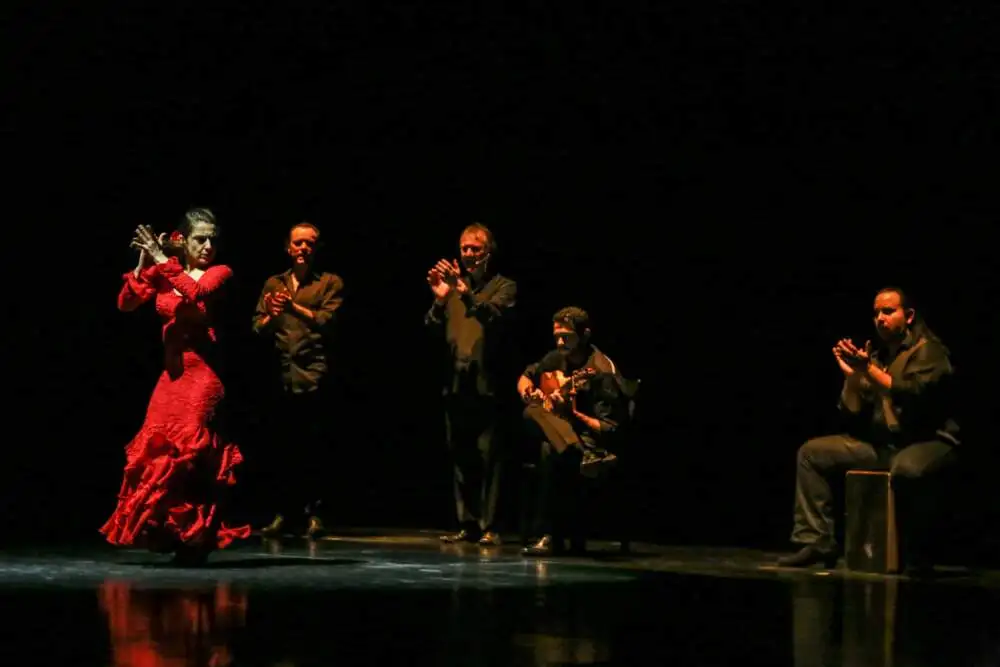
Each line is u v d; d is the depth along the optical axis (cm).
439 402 1184
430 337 1178
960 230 951
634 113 1076
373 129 1159
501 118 1123
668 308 1083
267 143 1174
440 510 1171
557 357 893
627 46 1067
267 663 454
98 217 1184
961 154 944
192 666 446
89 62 1149
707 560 842
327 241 1180
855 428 838
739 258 1054
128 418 1225
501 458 950
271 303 994
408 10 1127
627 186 1090
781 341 1045
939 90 943
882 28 957
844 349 818
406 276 1173
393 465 1185
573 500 866
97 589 638
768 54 1009
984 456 929
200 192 1181
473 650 484
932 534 775
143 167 1177
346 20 1138
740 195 1047
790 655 491
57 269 1192
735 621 569
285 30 1146
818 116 999
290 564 768
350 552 858
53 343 1205
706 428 1073
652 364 1088
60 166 1173
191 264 783
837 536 867
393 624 539
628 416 877
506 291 945
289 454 991
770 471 1057
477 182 1139
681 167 1067
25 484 1185
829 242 1011
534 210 1123
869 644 515
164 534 739
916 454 779
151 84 1160
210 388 760
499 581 692
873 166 982
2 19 1125
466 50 1120
